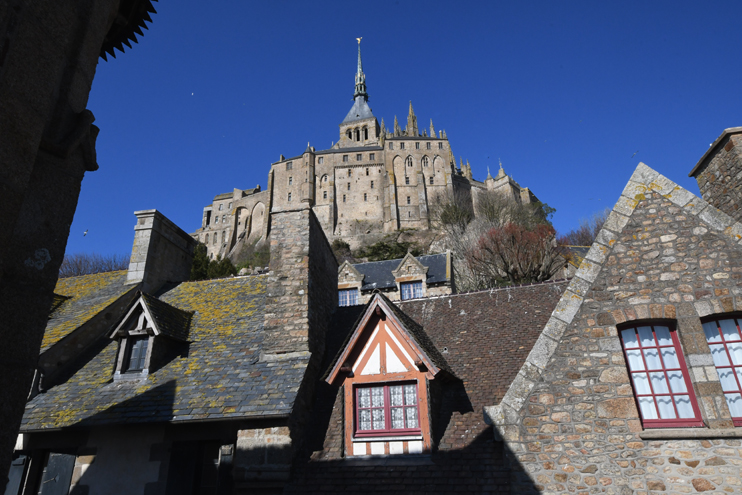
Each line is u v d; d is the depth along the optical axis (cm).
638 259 686
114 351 1006
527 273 3206
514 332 921
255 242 8950
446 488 633
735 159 740
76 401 862
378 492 656
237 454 737
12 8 374
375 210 8688
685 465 569
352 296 2347
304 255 948
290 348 870
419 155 8956
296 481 708
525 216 5731
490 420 653
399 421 742
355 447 738
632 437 596
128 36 629
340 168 9031
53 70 414
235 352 913
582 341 661
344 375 793
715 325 646
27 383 373
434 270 2348
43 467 826
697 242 673
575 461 603
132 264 1271
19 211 367
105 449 797
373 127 10588
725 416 582
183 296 1230
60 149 429
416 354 751
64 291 1323
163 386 850
